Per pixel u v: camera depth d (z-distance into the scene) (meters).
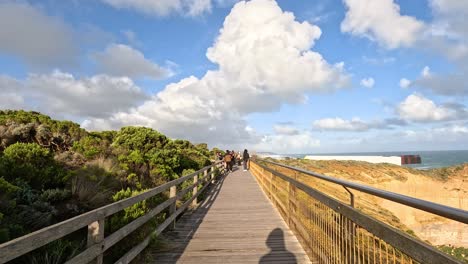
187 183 12.41
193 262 4.72
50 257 3.83
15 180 6.04
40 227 4.94
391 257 2.40
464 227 25.97
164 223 5.84
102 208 3.25
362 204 9.80
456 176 39.06
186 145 29.73
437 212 1.79
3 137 10.20
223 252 5.20
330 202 3.68
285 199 7.55
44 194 5.93
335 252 3.61
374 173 36.56
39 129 11.17
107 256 4.73
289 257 4.94
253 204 10.16
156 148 16.94
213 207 9.60
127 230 3.94
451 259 1.60
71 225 2.63
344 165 36.12
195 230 6.68
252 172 22.98
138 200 4.31
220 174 21.69
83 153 10.68
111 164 9.40
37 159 7.25
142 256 4.84
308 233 5.00
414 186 36.69
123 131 18.72
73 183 6.76
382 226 2.40
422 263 1.87
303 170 5.49
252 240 5.90
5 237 3.70
